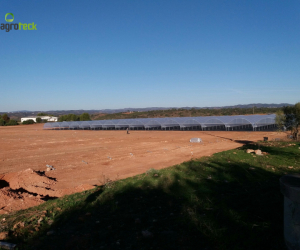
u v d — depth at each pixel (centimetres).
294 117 2742
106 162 1980
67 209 862
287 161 1617
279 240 568
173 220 728
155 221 726
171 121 5631
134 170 1659
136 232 662
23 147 2995
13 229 717
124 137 4172
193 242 590
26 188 1290
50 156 2342
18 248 609
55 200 988
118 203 914
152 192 1041
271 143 2566
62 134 5072
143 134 4694
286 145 2366
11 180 1440
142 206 875
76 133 5341
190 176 1295
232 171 1376
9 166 1914
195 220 704
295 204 482
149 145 3011
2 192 1080
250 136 3809
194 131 5028
